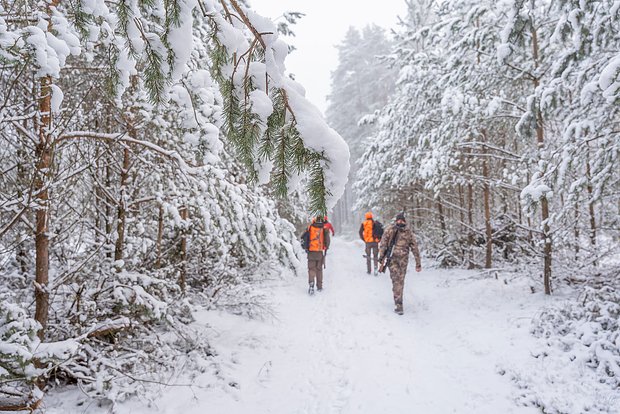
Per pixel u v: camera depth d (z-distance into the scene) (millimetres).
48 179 2742
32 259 3578
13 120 2510
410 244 6281
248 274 7930
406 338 4980
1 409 2320
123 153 4105
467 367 4000
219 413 3207
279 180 1636
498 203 10773
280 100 1578
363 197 14523
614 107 4379
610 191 4977
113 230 3998
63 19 2291
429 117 8961
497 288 6598
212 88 3744
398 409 3283
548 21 5793
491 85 6641
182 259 5188
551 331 4262
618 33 4156
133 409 3053
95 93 3594
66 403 3047
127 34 1770
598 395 3115
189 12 1618
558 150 4652
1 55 1745
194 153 4000
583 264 6121
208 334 4699
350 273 9688
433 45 8703
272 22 1529
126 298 3355
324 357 4473
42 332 2812
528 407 3184
